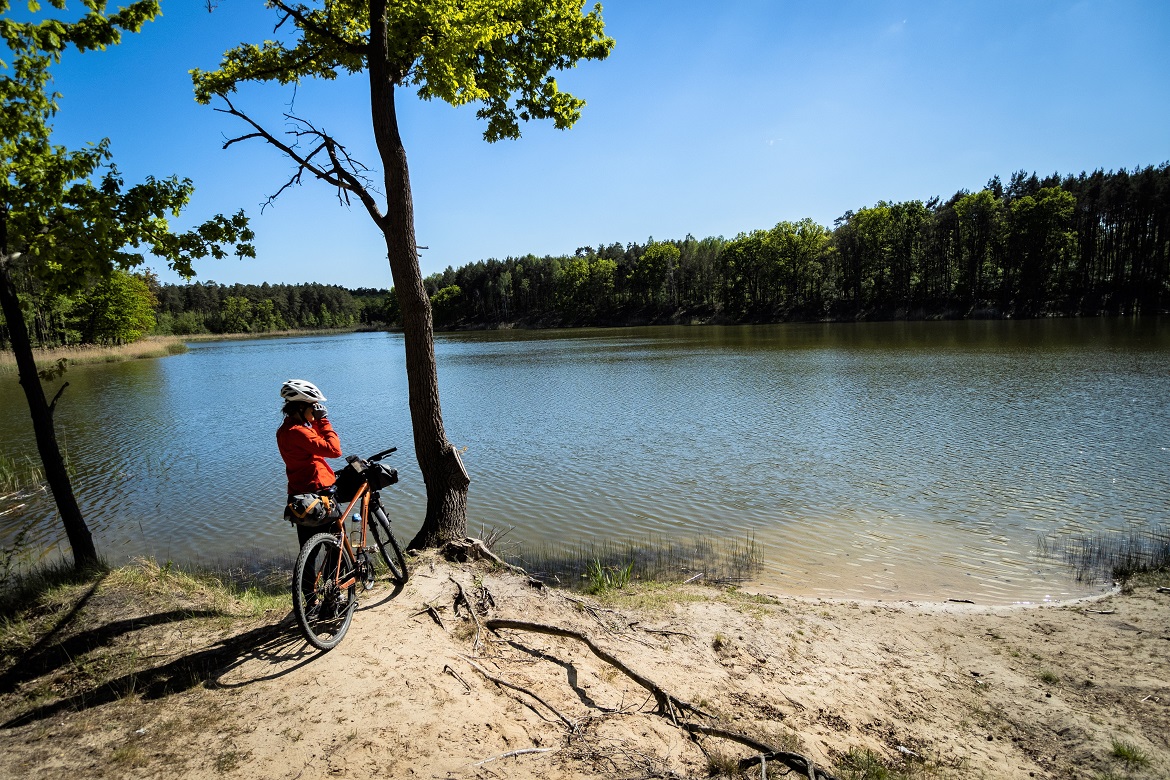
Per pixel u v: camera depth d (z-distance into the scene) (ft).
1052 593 27.12
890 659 18.56
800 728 13.93
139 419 80.79
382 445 61.36
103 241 21.49
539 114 27.94
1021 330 182.60
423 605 15.79
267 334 566.77
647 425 67.51
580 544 34.60
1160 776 13.42
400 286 22.48
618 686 14.06
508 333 385.91
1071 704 16.49
